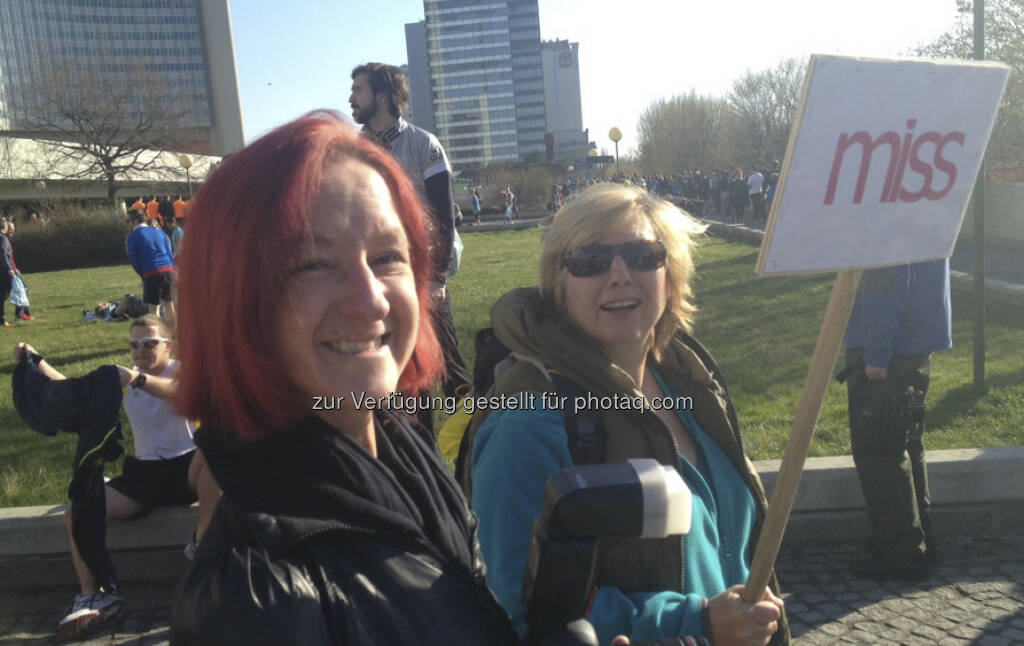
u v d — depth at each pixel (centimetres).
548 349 180
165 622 408
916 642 362
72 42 9444
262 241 103
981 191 662
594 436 174
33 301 1980
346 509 106
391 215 114
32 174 5025
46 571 445
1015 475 450
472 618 114
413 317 116
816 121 129
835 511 456
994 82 142
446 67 12369
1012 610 381
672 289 204
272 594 94
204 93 9800
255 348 104
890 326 379
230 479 104
